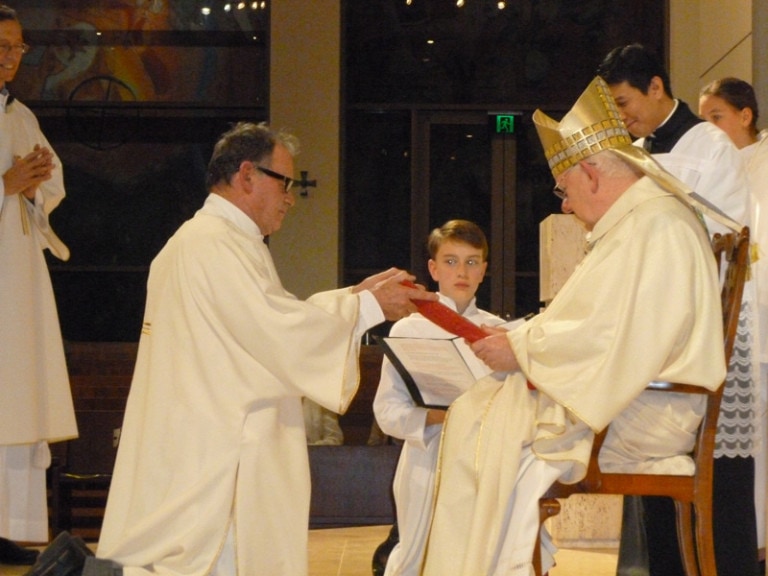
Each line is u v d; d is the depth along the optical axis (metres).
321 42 10.77
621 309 3.38
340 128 10.88
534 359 3.46
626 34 11.04
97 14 11.18
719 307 3.45
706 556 3.47
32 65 11.19
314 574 5.25
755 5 7.23
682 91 9.88
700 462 3.49
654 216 3.47
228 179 4.02
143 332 4.05
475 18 11.18
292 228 10.66
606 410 3.33
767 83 7.18
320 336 3.74
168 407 3.81
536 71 11.15
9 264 5.34
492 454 3.47
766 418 4.78
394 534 5.03
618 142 3.61
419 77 11.18
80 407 9.61
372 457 7.16
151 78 11.20
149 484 3.77
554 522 5.79
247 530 3.71
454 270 4.63
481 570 3.35
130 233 11.20
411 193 11.11
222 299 3.79
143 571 3.66
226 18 11.20
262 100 11.20
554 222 5.88
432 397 3.92
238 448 3.75
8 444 5.23
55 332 5.58
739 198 4.19
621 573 4.55
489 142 11.16
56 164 5.74
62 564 3.78
